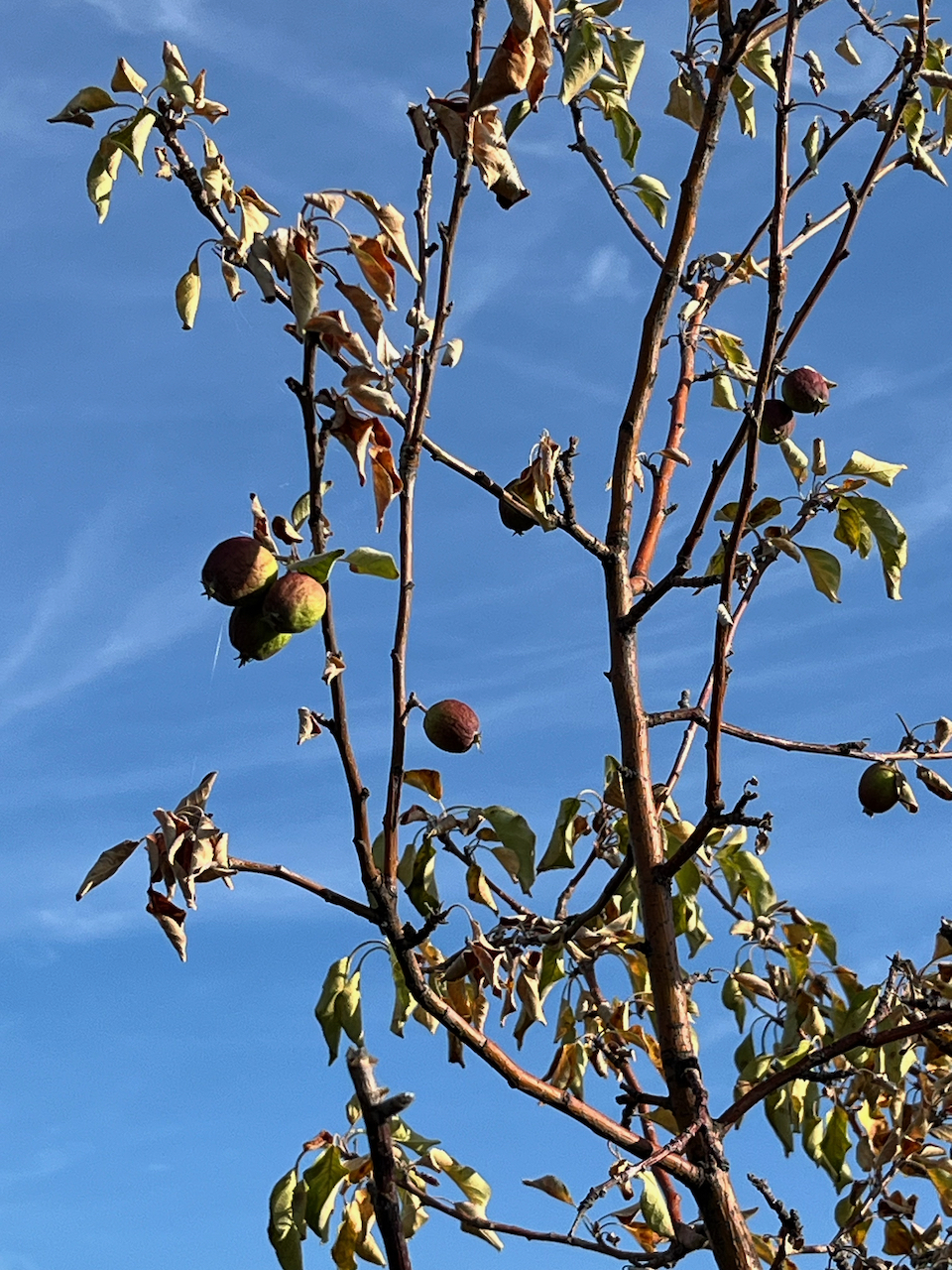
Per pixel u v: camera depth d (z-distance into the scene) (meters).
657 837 4.32
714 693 3.80
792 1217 3.89
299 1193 4.09
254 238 3.53
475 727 4.07
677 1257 4.00
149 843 3.55
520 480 4.29
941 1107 4.91
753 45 5.00
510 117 4.59
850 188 4.45
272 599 3.27
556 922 4.42
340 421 3.34
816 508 4.85
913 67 4.47
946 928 4.77
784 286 3.84
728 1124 3.95
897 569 4.80
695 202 4.50
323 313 3.21
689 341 5.39
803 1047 4.86
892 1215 4.75
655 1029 4.13
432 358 3.49
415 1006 4.47
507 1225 4.13
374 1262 4.20
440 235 3.55
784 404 4.93
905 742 4.92
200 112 3.58
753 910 5.03
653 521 5.15
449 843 4.11
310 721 3.38
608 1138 3.85
